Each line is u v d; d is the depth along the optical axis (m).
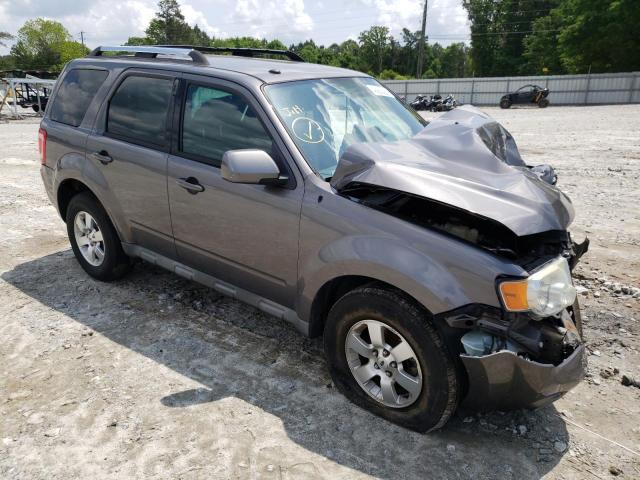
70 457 2.70
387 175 2.72
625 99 43.22
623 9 46.94
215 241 3.59
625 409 3.10
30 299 4.45
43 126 4.84
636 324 4.05
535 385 2.52
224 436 2.85
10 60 104.81
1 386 3.28
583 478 2.59
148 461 2.68
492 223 2.73
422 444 2.80
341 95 3.71
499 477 2.59
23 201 7.68
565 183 9.02
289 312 3.33
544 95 38.62
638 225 6.53
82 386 3.28
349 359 3.04
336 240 2.91
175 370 3.45
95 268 4.69
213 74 3.61
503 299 2.46
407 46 110.12
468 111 3.62
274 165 3.00
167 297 4.48
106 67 4.44
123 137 4.14
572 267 3.14
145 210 4.02
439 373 2.62
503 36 73.38
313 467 2.64
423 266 2.61
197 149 3.64
